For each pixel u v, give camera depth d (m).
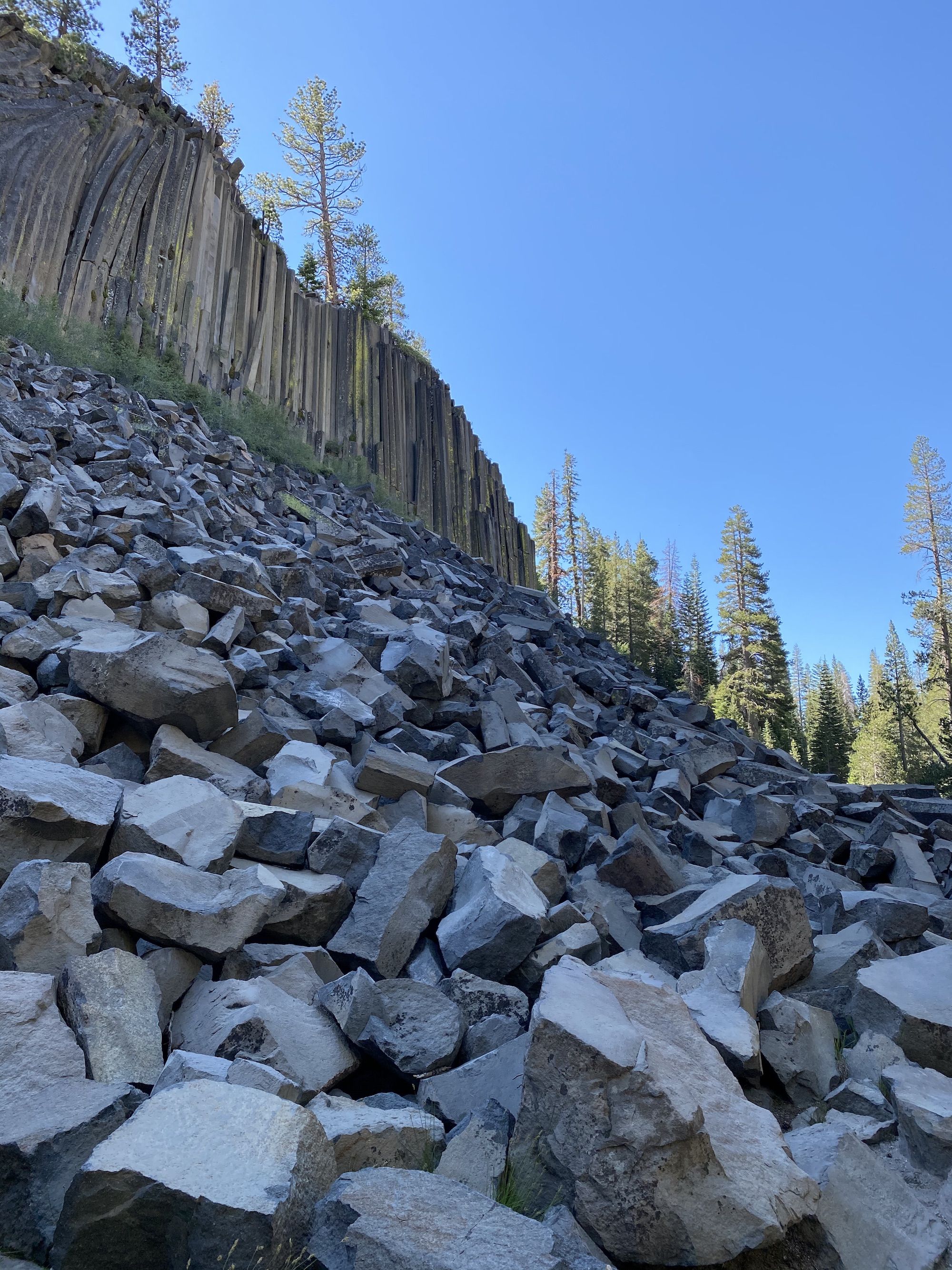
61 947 3.14
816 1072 3.72
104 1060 2.70
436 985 3.84
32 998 2.77
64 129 23.52
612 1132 2.59
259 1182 2.17
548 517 73.56
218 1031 3.07
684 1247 2.47
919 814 10.60
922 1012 3.92
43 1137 2.26
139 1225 2.10
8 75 23.89
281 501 15.62
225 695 5.39
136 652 5.16
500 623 14.19
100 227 23.14
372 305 41.03
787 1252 2.53
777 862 6.80
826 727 62.75
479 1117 2.87
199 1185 2.11
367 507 22.47
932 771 43.31
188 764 5.03
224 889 3.77
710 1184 2.54
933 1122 3.19
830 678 65.50
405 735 7.14
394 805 5.76
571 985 3.19
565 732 9.02
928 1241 2.70
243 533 11.75
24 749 4.37
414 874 4.23
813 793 10.05
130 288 23.53
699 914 4.52
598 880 5.57
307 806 5.16
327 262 45.47
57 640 5.96
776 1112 3.56
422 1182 2.36
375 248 46.47
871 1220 2.71
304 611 8.70
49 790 3.75
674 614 82.38
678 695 15.35
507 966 3.96
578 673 12.68
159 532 9.09
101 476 10.61
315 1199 2.31
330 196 46.16
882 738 62.91
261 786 5.14
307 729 6.39
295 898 3.95
